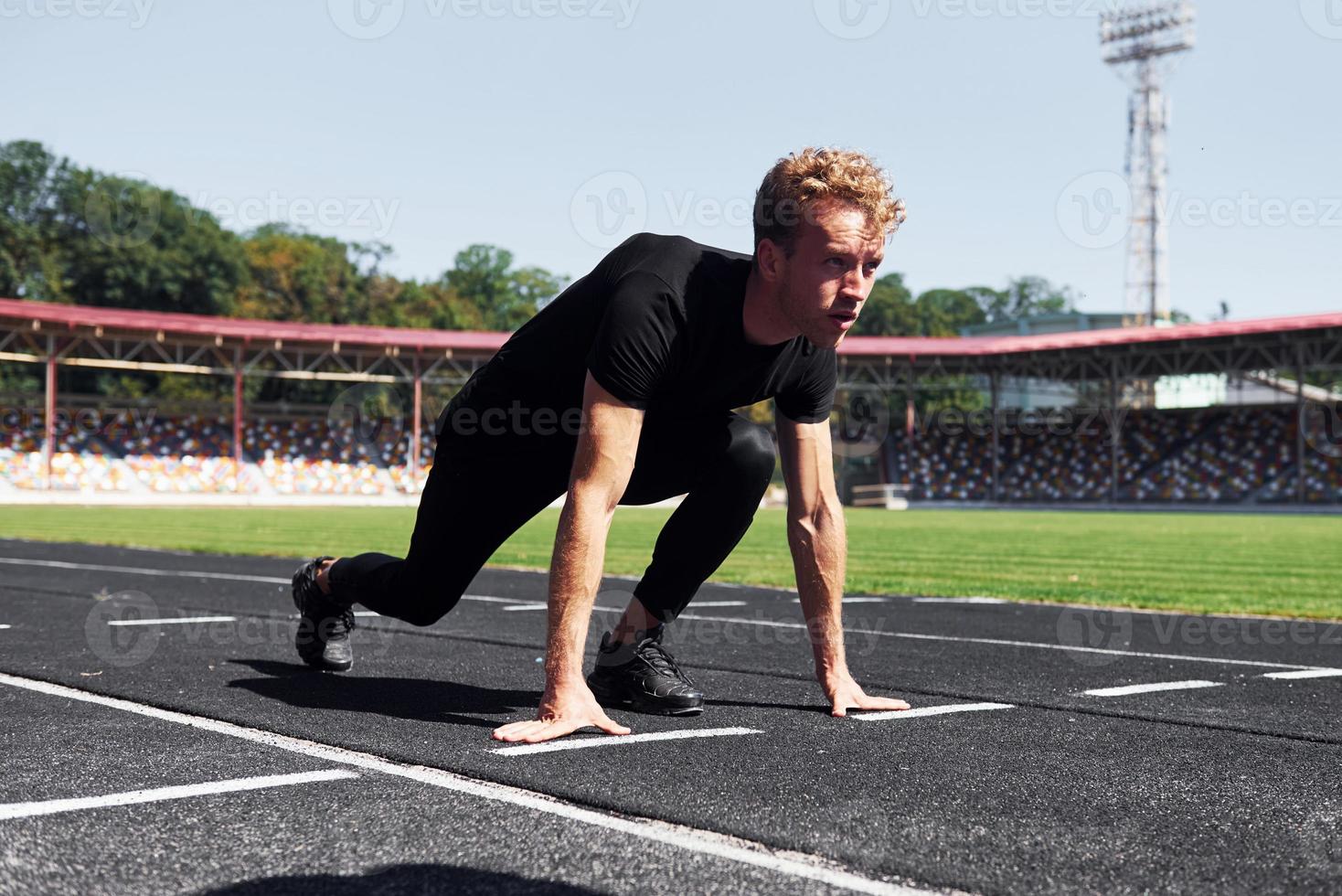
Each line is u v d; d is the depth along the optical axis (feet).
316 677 11.59
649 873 5.43
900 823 6.37
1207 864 5.72
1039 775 7.63
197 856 5.66
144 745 8.29
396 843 5.88
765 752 8.21
